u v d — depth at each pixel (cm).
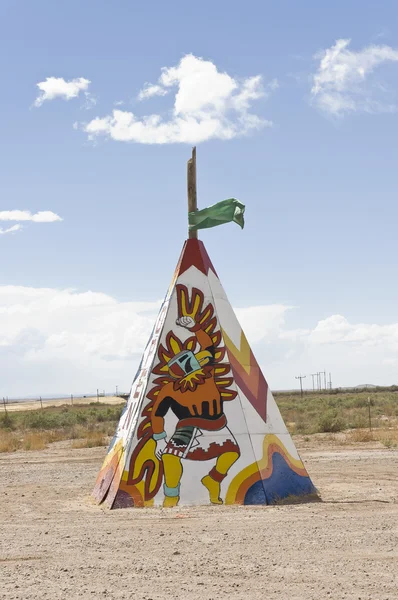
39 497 1488
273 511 1205
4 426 4741
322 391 14138
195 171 1492
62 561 881
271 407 1410
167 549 936
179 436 1318
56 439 3419
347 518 1138
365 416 4300
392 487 1512
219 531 1047
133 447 1315
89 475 1891
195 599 704
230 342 1419
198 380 1360
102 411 6375
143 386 1374
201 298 1437
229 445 1319
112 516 1198
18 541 1014
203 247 1491
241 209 1466
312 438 2991
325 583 753
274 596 709
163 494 1286
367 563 838
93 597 716
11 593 733
